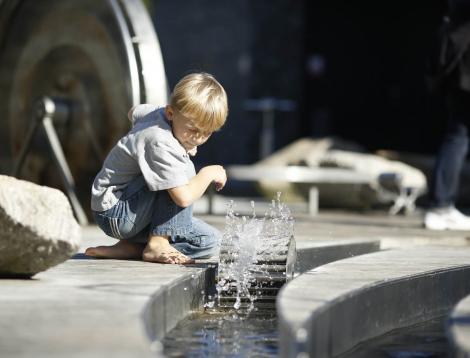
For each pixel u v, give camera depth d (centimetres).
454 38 905
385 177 1341
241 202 1578
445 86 928
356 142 2484
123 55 866
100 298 376
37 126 915
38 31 955
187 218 516
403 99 2555
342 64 2453
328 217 1203
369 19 2494
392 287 450
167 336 400
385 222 1091
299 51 2272
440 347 403
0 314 338
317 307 355
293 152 1520
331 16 2423
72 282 424
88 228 838
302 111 2292
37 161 946
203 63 2281
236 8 2208
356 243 701
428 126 2558
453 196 938
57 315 336
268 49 2222
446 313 508
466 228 934
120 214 517
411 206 1405
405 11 2534
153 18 2394
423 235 833
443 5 2478
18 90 977
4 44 988
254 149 2192
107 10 880
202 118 504
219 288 486
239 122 2211
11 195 407
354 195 1419
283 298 379
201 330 416
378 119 2514
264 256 486
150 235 517
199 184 512
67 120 920
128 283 421
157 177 503
